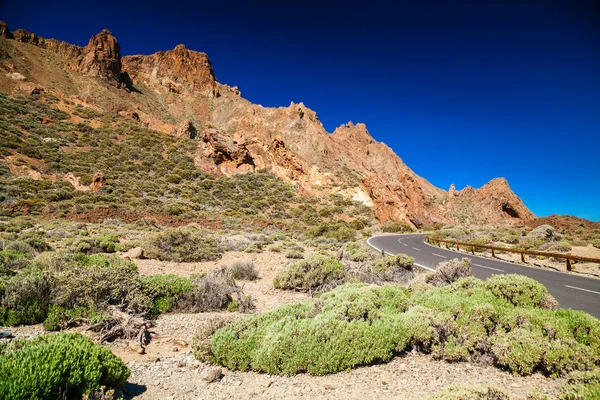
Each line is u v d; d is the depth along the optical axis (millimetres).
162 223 28312
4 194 28000
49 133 45812
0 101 49156
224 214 37906
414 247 25047
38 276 6809
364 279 10383
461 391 2996
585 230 35125
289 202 51469
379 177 63781
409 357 4887
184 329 6699
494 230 39531
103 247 14703
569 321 4754
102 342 5668
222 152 58281
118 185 37406
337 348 4594
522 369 4129
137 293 7230
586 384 3135
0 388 2885
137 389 4160
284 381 4363
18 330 5812
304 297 9328
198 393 4070
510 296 6078
